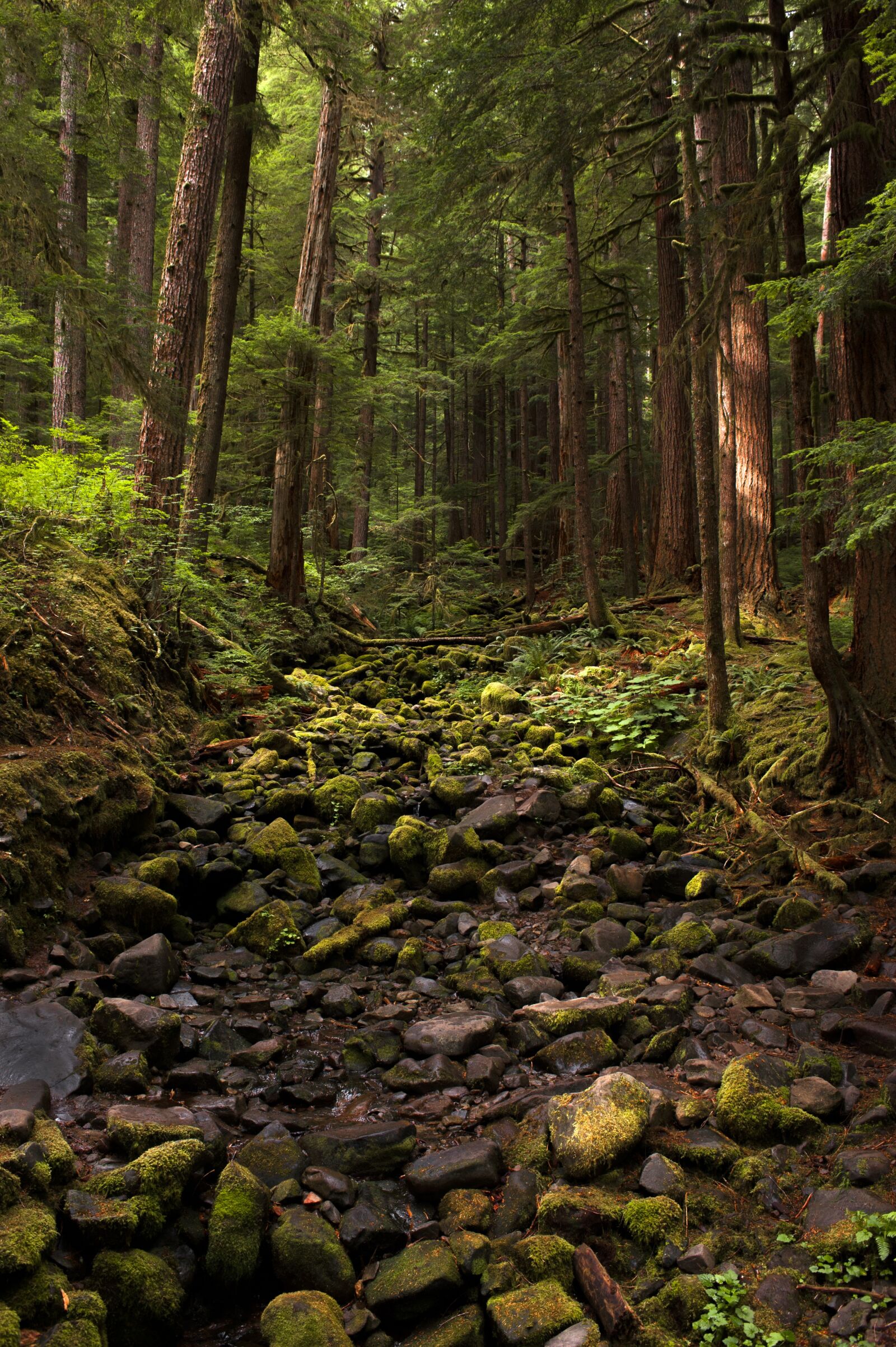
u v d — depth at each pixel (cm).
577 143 1019
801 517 598
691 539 1514
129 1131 312
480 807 738
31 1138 293
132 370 912
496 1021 435
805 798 674
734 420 1077
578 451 1284
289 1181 315
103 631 738
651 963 503
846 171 614
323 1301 270
